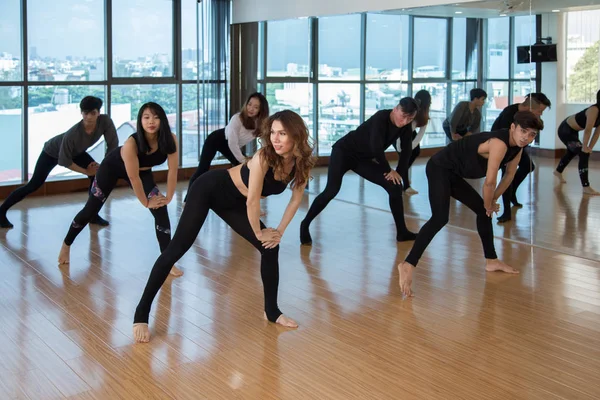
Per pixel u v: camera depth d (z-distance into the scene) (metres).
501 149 3.93
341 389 2.89
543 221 5.20
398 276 4.51
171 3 8.12
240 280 4.41
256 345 3.36
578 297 4.09
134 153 3.99
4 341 3.38
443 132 5.83
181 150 8.42
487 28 5.40
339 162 5.21
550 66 4.98
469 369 3.10
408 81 6.11
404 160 5.39
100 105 5.33
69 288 4.22
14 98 7.20
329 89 7.00
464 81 5.62
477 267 4.70
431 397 2.83
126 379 2.97
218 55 8.23
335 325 3.63
